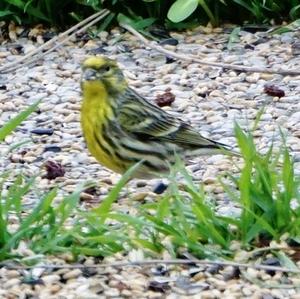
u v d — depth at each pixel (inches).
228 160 510.3
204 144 493.0
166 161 488.4
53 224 413.1
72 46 645.3
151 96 586.9
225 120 557.9
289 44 637.3
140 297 382.9
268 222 415.2
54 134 547.5
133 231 417.4
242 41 641.6
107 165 488.7
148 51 636.7
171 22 657.0
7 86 604.4
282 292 386.3
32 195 480.1
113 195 420.8
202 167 504.1
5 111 577.0
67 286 388.8
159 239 410.3
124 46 643.5
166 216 417.4
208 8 658.2
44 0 660.1
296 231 414.0
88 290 386.3
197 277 394.0
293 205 446.9
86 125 482.9
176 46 639.8
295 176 472.4
